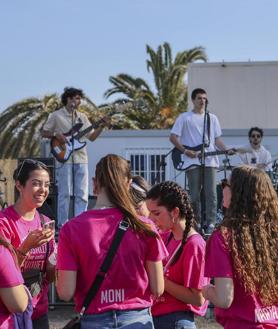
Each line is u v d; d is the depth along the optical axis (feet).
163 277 11.59
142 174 43.75
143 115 84.69
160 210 12.88
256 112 52.54
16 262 10.89
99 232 10.73
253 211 11.05
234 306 10.83
